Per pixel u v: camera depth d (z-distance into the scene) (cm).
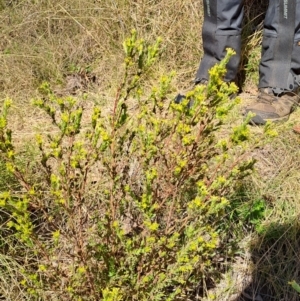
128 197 185
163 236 161
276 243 214
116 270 168
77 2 352
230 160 230
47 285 168
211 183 167
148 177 150
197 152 164
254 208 224
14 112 286
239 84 312
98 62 334
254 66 313
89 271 162
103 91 316
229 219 217
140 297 168
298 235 217
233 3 273
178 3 337
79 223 161
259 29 321
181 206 179
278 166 244
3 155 162
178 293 177
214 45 282
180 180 162
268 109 268
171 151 162
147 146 162
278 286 205
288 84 274
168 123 163
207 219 186
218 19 277
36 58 323
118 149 172
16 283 187
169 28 333
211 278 203
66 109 159
